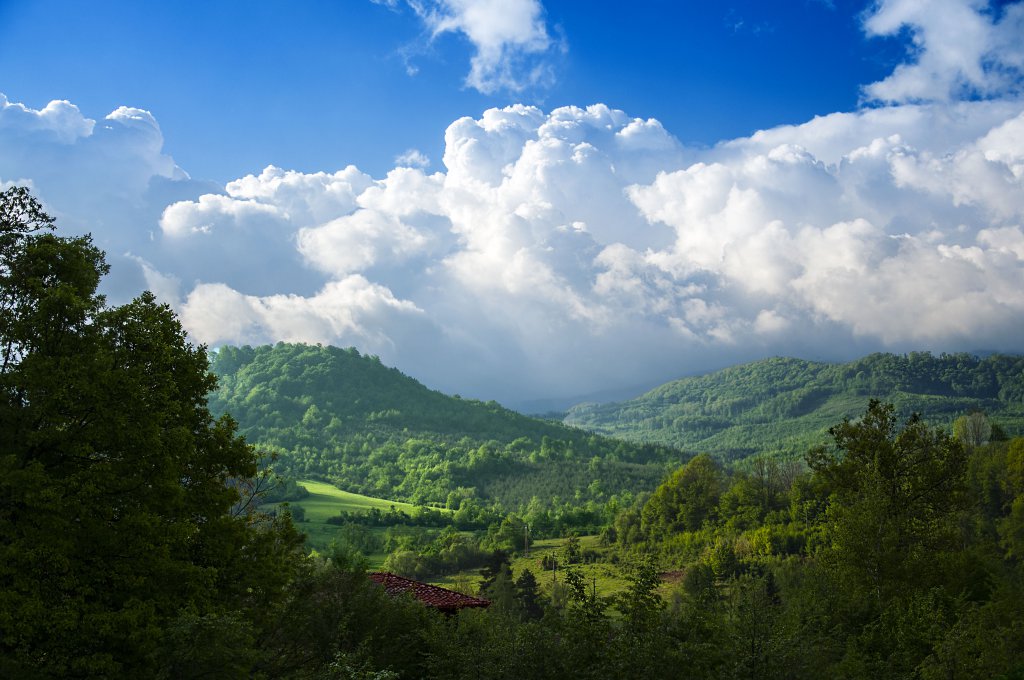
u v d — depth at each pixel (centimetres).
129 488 2023
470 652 2075
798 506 10119
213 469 2495
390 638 2458
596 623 1988
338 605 2464
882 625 2691
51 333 2088
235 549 2398
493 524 15250
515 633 2050
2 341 2083
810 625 2466
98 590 1944
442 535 14162
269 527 2867
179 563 2086
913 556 3725
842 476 4528
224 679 1806
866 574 3694
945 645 2186
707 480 12238
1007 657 2205
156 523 2016
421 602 2709
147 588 2016
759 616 1956
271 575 2394
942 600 2767
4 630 1734
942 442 4409
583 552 12250
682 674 1839
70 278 2206
